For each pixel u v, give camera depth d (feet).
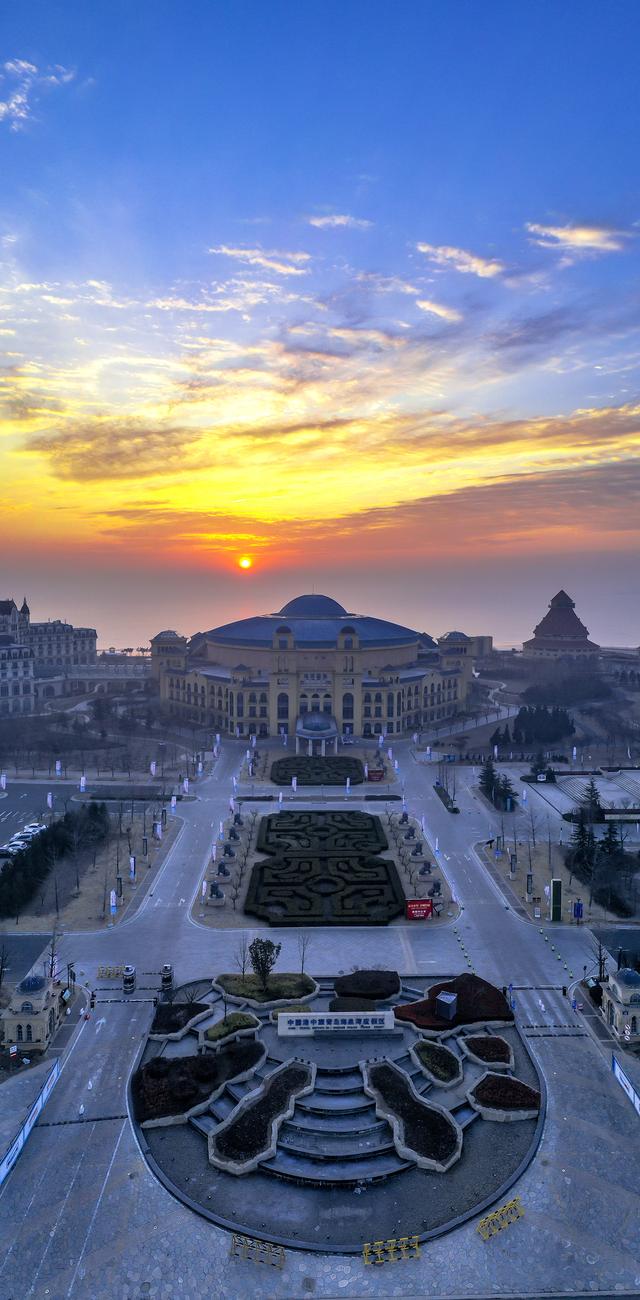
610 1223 265.54
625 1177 285.23
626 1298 239.30
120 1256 251.60
